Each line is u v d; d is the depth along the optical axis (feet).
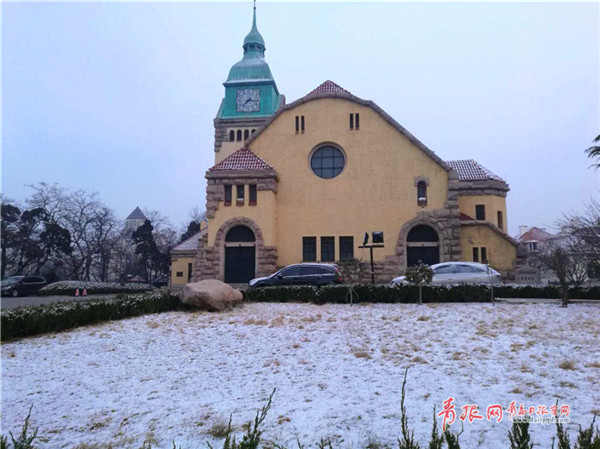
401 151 102.27
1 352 37.14
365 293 62.34
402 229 98.78
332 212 101.86
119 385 28.94
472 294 61.31
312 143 105.19
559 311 51.60
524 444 13.46
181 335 43.62
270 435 19.85
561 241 145.07
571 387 24.94
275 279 75.25
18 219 179.52
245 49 210.18
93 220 203.41
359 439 19.12
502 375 27.86
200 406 24.39
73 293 129.39
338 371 30.25
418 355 33.60
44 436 21.16
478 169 113.70
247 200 99.76
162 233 274.16
